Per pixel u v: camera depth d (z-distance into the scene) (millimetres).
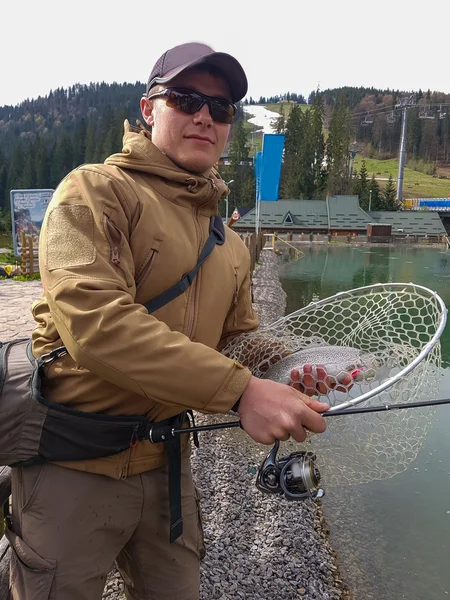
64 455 1451
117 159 1538
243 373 1344
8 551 2076
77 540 1474
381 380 1641
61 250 1350
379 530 4023
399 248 43719
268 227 52906
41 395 1445
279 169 31484
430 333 2221
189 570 1749
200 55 1559
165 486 1646
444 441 5527
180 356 1278
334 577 3420
